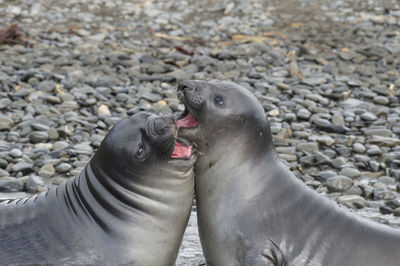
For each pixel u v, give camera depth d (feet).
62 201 79.56
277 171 83.41
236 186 81.97
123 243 76.64
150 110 146.30
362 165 126.41
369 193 115.24
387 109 153.89
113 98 154.81
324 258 79.05
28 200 80.89
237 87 84.58
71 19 216.74
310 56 187.93
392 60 185.98
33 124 134.92
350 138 138.41
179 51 187.62
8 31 188.85
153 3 240.53
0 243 76.38
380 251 79.30
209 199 83.10
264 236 79.46
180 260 90.33
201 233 84.43
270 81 168.96
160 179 78.59
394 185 118.93
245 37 203.62
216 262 83.25
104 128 139.13
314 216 81.20
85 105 148.87
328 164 126.72
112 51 187.01
